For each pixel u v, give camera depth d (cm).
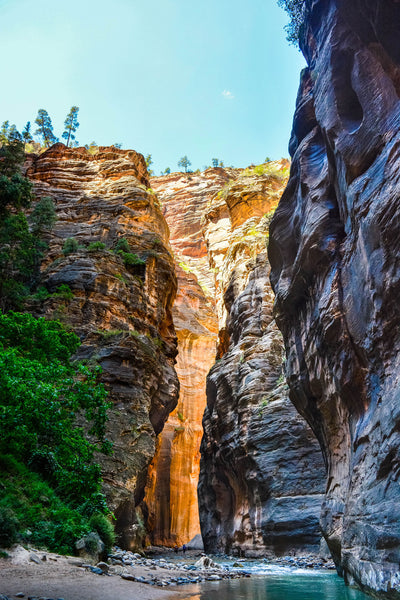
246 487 3981
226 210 7369
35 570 1076
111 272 4178
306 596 1225
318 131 2234
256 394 4056
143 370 3594
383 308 1333
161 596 1093
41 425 1644
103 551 1442
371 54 1569
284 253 2389
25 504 1548
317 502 3234
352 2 1498
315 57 2184
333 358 1709
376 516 1173
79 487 1789
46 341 2336
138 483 3175
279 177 6700
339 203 1823
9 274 3997
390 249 1302
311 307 2031
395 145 1352
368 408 1467
